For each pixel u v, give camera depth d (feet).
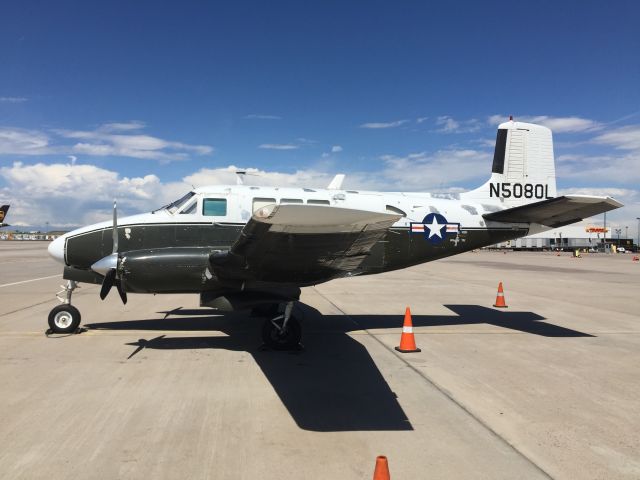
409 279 68.90
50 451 12.29
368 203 30.40
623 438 13.70
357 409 15.72
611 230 320.91
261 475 11.18
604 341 26.94
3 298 42.50
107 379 18.54
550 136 35.29
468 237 31.89
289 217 15.38
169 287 22.99
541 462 12.12
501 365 21.56
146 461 11.80
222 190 28.94
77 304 39.04
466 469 11.68
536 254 216.54
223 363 21.22
